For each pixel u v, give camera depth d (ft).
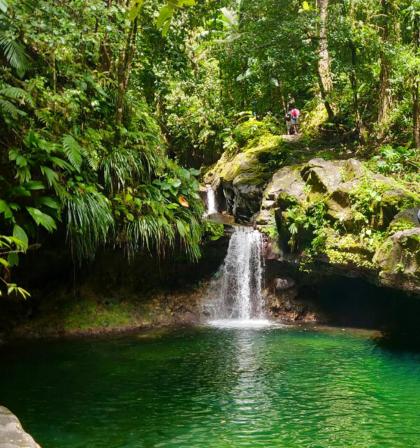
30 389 19.69
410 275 22.17
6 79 20.53
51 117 21.17
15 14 20.40
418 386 19.99
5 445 11.62
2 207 17.78
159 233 26.53
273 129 54.08
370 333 30.66
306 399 18.51
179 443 14.64
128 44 24.52
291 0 38.70
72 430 15.60
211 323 34.68
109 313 32.86
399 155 33.19
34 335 29.81
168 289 36.22
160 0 27.45
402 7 36.96
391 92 38.75
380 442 14.69
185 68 33.91
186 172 30.35
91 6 23.40
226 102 60.18
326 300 35.68
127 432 15.46
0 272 24.54
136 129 27.32
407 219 24.64
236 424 16.10
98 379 21.04
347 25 36.99
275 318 35.58
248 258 36.09
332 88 46.57
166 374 21.76
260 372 22.04
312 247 30.27
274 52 38.70
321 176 30.99
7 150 20.27
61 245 29.66
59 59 22.35
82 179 22.02
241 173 44.34
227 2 36.70
